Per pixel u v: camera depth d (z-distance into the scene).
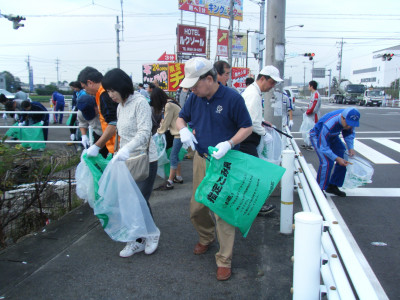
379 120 16.30
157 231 3.19
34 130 7.92
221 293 2.54
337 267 1.63
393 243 3.46
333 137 4.69
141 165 3.06
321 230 1.54
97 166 3.37
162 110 5.14
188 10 16.73
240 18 18.91
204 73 2.49
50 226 3.77
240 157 2.54
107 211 2.93
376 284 2.74
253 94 3.54
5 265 2.93
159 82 18.05
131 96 3.02
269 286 2.62
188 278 2.75
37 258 3.05
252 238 3.46
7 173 3.58
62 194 4.52
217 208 2.54
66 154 5.01
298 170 3.61
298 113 23.36
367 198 4.86
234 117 2.62
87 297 2.50
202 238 3.13
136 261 3.02
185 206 4.45
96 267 2.92
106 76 2.91
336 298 1.52
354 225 3.92
